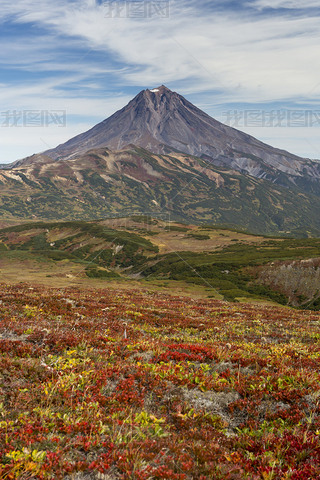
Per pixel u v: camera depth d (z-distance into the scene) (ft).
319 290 348.59
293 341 58.80
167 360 37.35
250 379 32.42
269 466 19.85
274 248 631.97
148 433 22.38
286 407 27.53
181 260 547.49
